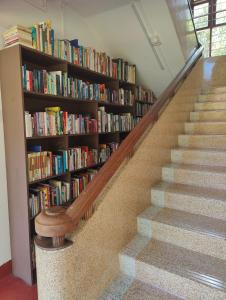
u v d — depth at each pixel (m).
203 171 2.12
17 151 2.10
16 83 2.01
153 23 3.14
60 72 2.40
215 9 5.47
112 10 3.04
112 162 1.49
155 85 4.13
